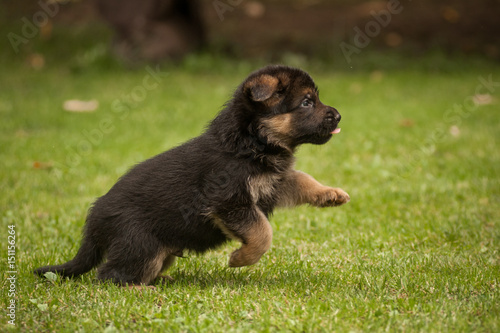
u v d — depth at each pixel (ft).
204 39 64.59
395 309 16.31
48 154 36.29
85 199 29.40
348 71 60.59
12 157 35.50
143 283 18.65
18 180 31.71
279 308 16.39
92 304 16.89
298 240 23.86
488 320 15.25
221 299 17.31
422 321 15.31
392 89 53.16
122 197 18.71
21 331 15.56
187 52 62.54
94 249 19.20
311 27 68.03
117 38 62.13
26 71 59.41
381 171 32.30
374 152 36.37
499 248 21.88
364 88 53.67
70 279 19.53
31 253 22.26
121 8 61.05
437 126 41.42
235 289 18.35
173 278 20.20
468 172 31.94
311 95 19.24
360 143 38.22
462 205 27.22
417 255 21.36
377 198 28.58
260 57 63.05
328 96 50.70
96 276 19.01
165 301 17.39
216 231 19.02
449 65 60.44
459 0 71.05
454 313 15.76
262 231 18.12
